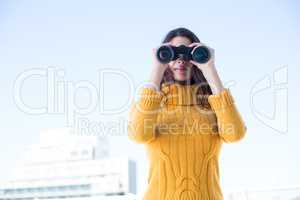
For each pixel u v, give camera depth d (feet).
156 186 3.82
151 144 3.97
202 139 3.93
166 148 3.88
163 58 4.03
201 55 4.08
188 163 3.82
